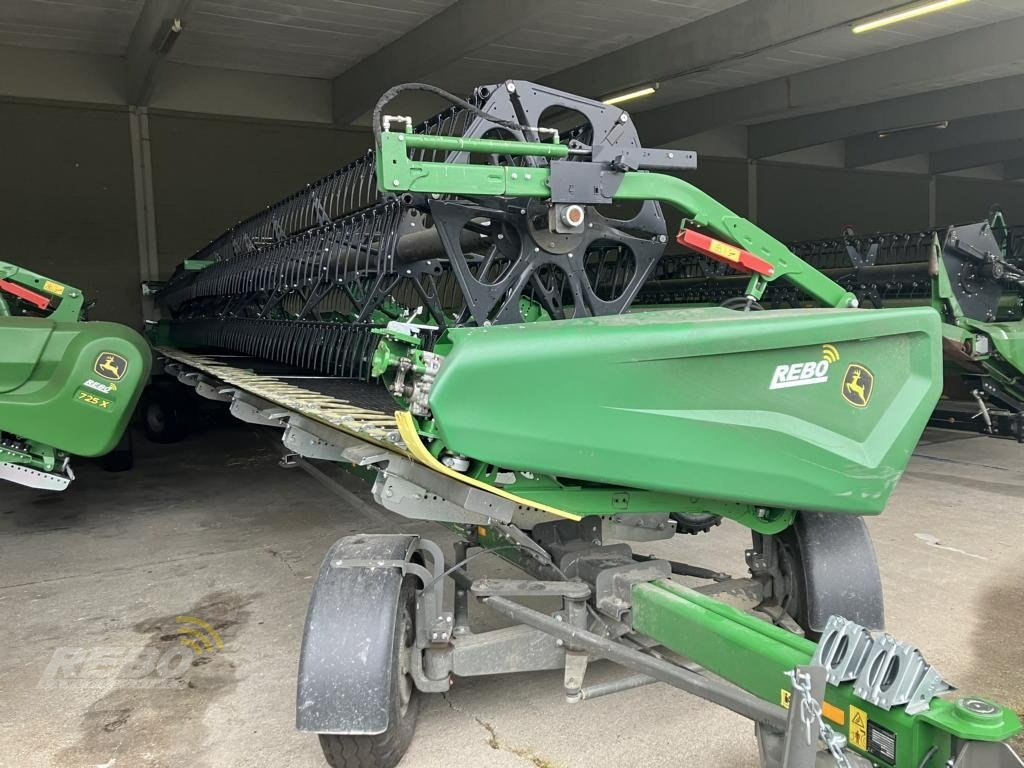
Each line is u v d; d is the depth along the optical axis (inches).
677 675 81.0
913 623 137.5
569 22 355.6
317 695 89.0
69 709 115.7
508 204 109.7
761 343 90.6
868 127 527.5
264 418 175.6
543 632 100.3
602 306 117.3
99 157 401.1
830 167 639.8
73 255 398.9
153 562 182.9
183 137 418.9
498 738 104.7
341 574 95.0
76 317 233.9
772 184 611.8
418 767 98.0
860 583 117.4
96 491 256.4
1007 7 347.3
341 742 93.1
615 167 103.7
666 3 334.3
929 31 378.0
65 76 391.5
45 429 179.0
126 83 398.9
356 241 155.2
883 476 99.5
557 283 137.3
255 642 137.6
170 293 350.9
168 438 343.9
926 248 286.0
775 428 92.6
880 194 676.7
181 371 242.2
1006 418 249.8
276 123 439.5
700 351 88.3
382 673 89.8
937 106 493.4
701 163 573.9
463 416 79.1
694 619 84.7
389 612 92.0
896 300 274.7
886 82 408.5
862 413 97.9
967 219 745.0
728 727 107.2
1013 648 127.6
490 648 99.3
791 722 60.1
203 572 175.2
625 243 119.4
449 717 110.0
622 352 85.2
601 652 89.7
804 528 117.6
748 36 333.1
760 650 75.4
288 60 412.2
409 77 374.0
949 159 690.8
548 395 82.6
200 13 342.3
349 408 117.5
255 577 171.0
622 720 109.1
